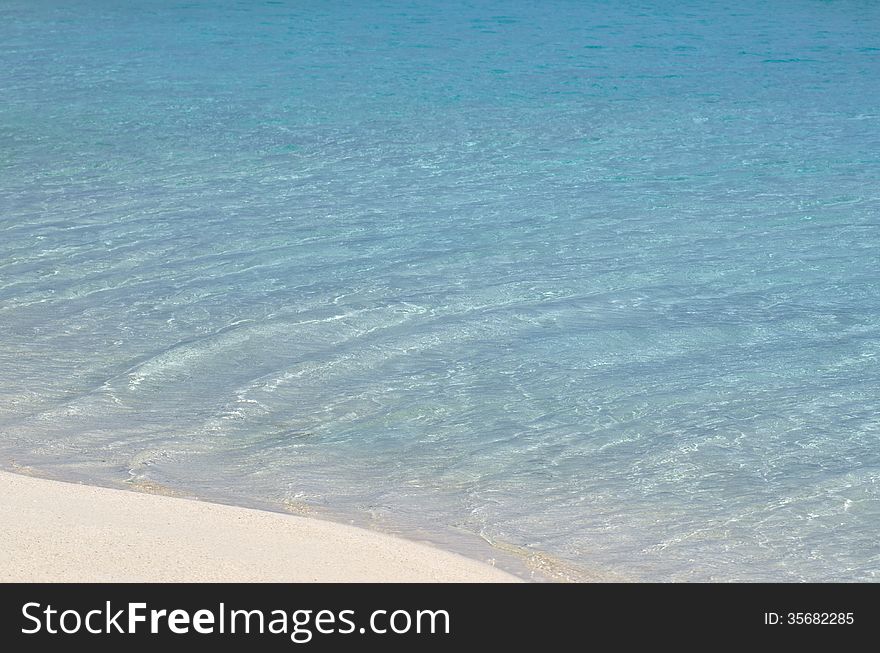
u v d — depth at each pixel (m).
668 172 20.48
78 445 9.23
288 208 17.80
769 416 10.07
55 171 20.34
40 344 11.78
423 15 47.53
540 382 10.88
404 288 13.71
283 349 11.68
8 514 6.55
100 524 6.52
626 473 8.93
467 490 8.59
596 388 10.73
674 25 44.38
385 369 11.20
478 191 19.03
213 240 15.88
